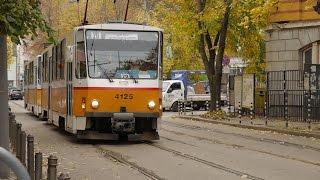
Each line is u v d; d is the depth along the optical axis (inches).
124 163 597.9
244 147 761.0
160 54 811.4
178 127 1182.9
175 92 2046.0
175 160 619.5
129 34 804.0
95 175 515.2
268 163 593.3
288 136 947.3
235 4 1262.3
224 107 2199.8
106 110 784.3
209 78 1477.6
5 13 384.8
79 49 799.7
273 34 1425.9
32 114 1646.2
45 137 912.9
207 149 732.7
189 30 1466.5
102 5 2429.9
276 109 1390.3
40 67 1336.1
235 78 1381.6
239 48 1573.6
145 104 796.6
